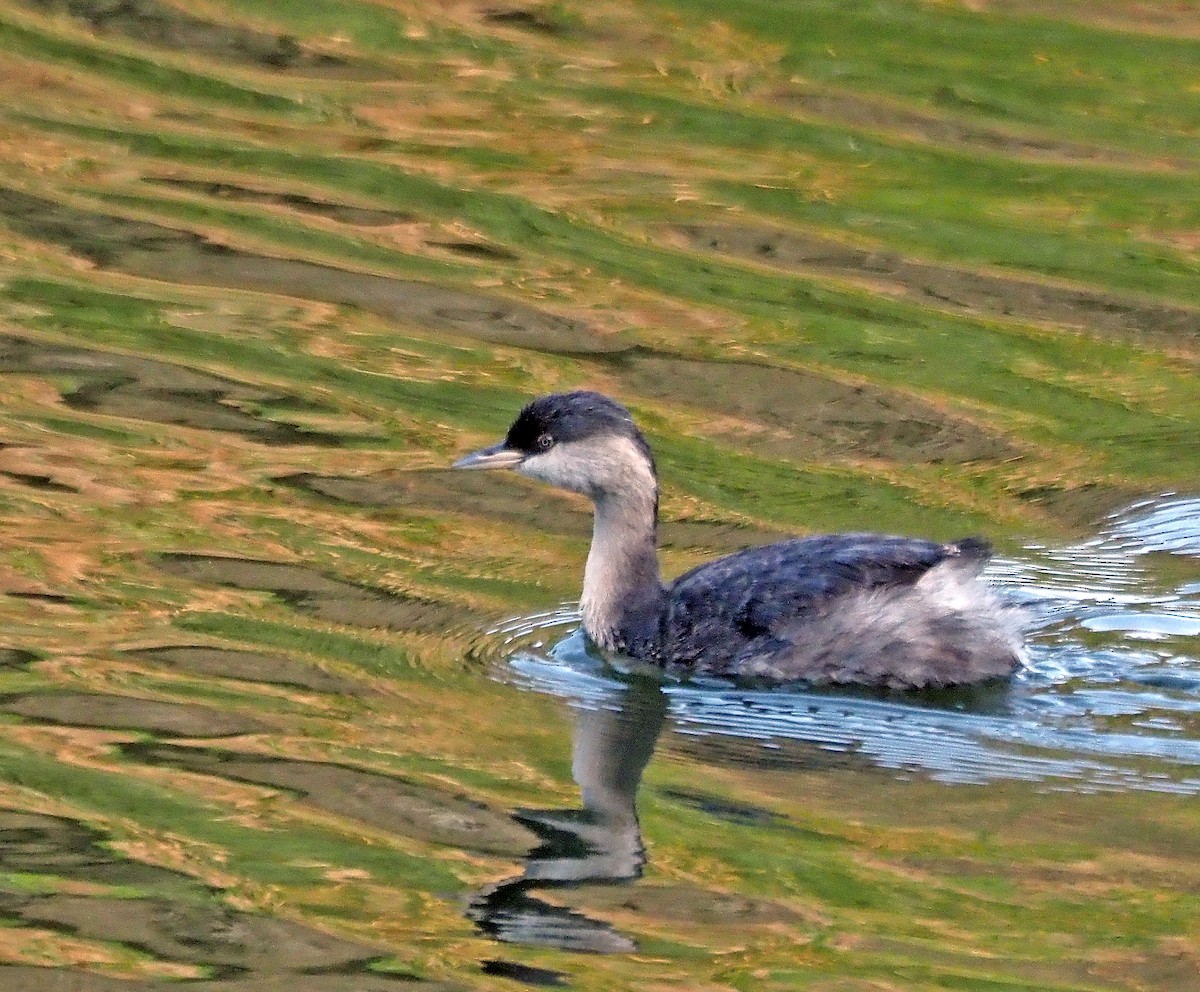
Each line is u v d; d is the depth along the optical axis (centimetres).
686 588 1439
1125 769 1247
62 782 1196
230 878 1100
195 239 2025
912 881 1115
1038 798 1211
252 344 1853
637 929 1066
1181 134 2233
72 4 2505
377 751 1256
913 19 2473
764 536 1576
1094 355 1870
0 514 1561
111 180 2128
